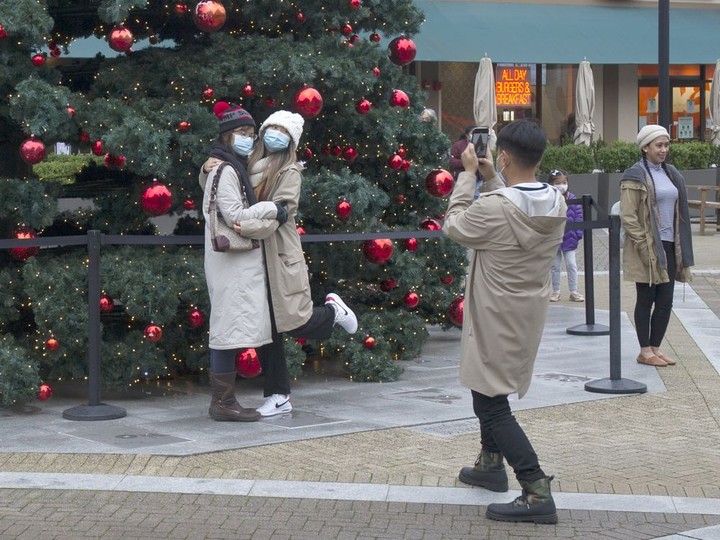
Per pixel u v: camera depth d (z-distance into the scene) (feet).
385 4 46.29
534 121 27.94
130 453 32.71
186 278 40.29
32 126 37.04
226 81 41.09
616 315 42.09
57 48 46.60
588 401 40.11
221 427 36.09
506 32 127.65
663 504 28.55
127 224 43.83
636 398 40.70
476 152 28.43
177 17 44.55
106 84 41.70
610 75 146.72
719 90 138.00
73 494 29.30
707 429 36.32
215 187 35.53
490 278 27.12
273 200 36.19
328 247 43.88
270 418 37.37
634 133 148.77
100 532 26.55
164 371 40.40
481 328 27.27
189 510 28.09
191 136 39.32
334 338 43.70
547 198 27.09
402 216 48.70
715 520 27.45
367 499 28.89
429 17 126.00
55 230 44.55
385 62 45.21
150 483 30.04
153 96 42.01
